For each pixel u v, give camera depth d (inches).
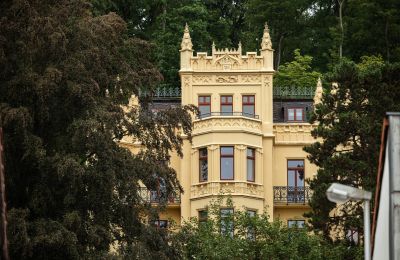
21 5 2234.3
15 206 2242.9
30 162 2231.8
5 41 2215.8
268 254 2721.5
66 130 2253.9
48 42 2245.3
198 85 3398.1
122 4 4436.5
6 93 2236.7
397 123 1395.2
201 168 3346.5
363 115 2997.0
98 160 2236.7
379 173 1505.9
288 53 4554.6
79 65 2267.5
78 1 2391.7
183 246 2361.0
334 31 4448.8
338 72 3043.8
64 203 2182.6
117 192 2308.1
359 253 2721.5
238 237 2760.8
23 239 2097.7
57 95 2265.0
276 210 3380.9
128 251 2229.3
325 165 2915.8
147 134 2384.4
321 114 3036.4
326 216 2883.9
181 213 3324.3
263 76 3405.5
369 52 4443.9
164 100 3526.1
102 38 2363.4
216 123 3346.5
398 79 3029.0
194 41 4372.5
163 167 2333.9
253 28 4601.4
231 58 3412.9
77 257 2140.7
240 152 3331.7
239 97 3395.7
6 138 2186.3
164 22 4375.0
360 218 2844.5
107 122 2249.0
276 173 3400.6
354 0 4532.5
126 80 2367.1
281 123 3425.2
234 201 3304.6
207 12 4441.4
